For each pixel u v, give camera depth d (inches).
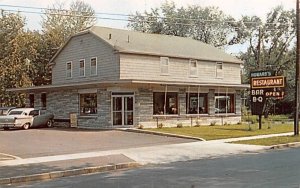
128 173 585.0
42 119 1478.8
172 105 1470.2
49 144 941.8
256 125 1507.1
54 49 2299.5
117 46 1401.3
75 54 1595.7
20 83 2085.4
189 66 1578.5
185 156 776.3
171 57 1521.9
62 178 569.6
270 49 2568.9
